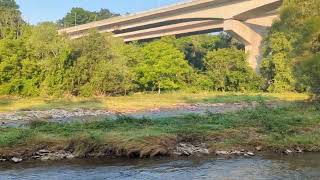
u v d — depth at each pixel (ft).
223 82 245.45
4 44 187.93
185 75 241.96
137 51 234.38
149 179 51.19
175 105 162.91
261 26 258.98
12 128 75.61
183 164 59.00
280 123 82.48
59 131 72.18
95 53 197.77
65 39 200.95
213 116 94.07
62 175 52.60
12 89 184.85
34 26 206.59
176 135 69.72
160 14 280.72
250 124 83.15
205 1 246.68
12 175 52.24
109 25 330.54
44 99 176.76
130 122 83.87
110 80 200.03
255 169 56.39
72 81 191.62
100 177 51.85
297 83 149.69
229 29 247.91
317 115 97.96
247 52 255.29
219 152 66.39
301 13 124.06
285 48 225.15
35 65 189.06
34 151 61.87
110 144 63.41
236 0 238.27
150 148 63.36
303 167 57.57
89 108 145.28
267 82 248.11
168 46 235.61
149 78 228.02
